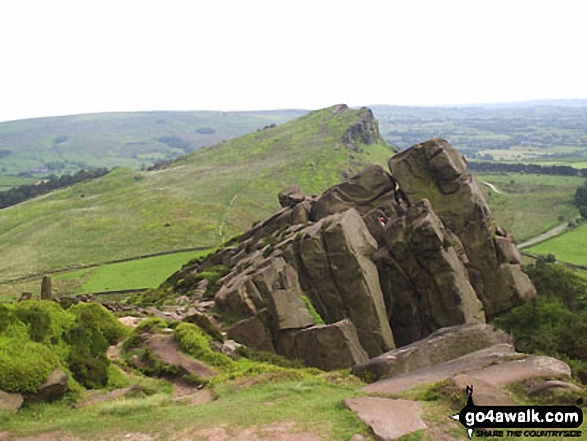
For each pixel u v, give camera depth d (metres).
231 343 30.50
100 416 18.08
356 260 36.44
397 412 15.84
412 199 43.81
